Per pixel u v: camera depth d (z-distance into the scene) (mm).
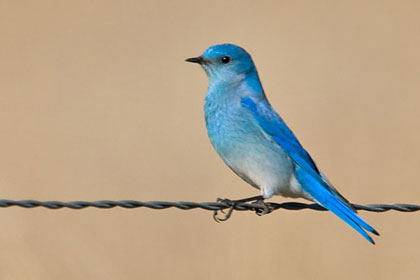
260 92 12492
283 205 11531
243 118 11836
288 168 11742
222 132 12047
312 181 11617
